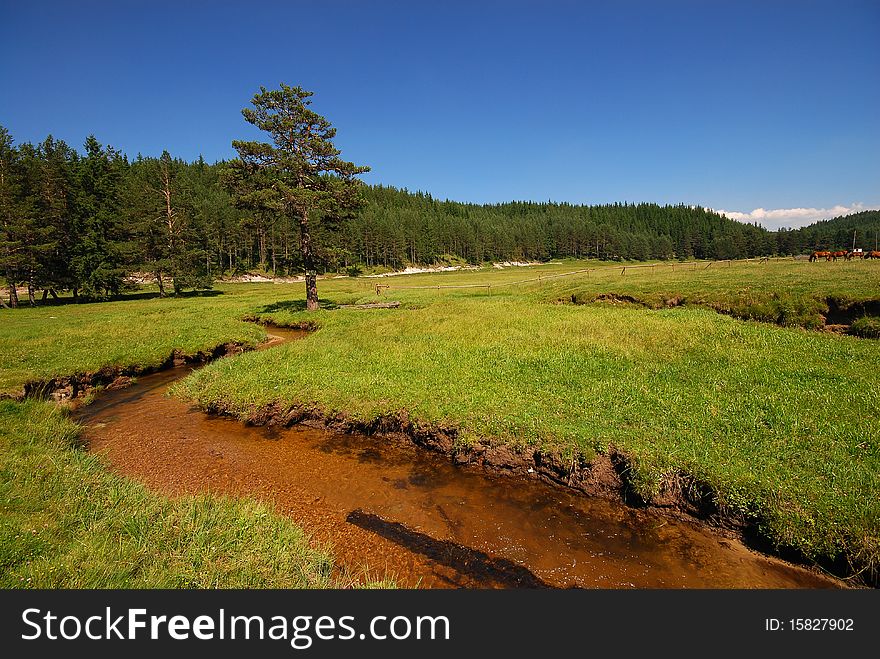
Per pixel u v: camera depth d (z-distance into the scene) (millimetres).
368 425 11203
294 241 93250
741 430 9086
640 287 30422
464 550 6875
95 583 5047
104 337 21906
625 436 8938
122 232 52656
